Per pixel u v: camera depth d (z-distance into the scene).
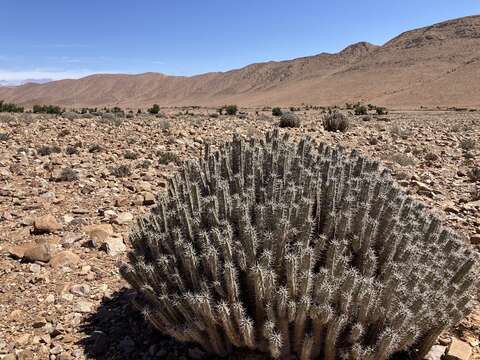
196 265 3.85
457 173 11.30
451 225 7.30
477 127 25.72
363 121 34.41
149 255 4.53
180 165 11.49
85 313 4.86
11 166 10.58
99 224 7.24
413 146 15.85
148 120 27.52
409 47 191.38
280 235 3.66
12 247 6.16
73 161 11.70
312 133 18.81
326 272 3.46
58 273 5.62
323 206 4.23
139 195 8.89
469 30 183.12
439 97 118.06
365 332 3.61
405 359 3.91
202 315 3.66
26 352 4.17
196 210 4.41
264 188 4.35
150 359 4.16
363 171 5.16
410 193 9.23
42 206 8.00
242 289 3.84
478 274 4.33
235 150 5.07
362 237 3.94
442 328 3.69
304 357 3.58
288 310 3.43
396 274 3.50
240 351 3.97
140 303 4.75
